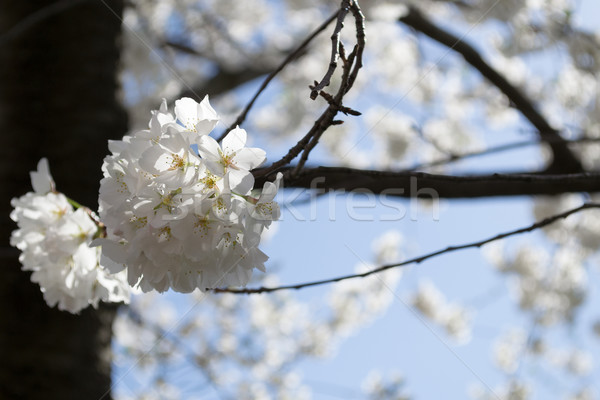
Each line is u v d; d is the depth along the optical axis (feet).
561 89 8.34
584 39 7.91
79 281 3.56
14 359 4.12
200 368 8.24
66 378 4.14
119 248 3.38
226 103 9.94
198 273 3.40
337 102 3.37
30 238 3.58
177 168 3.33
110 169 3.36
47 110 4.50
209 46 9.36
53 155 4.36
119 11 5.14
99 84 4.70
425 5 8.38
